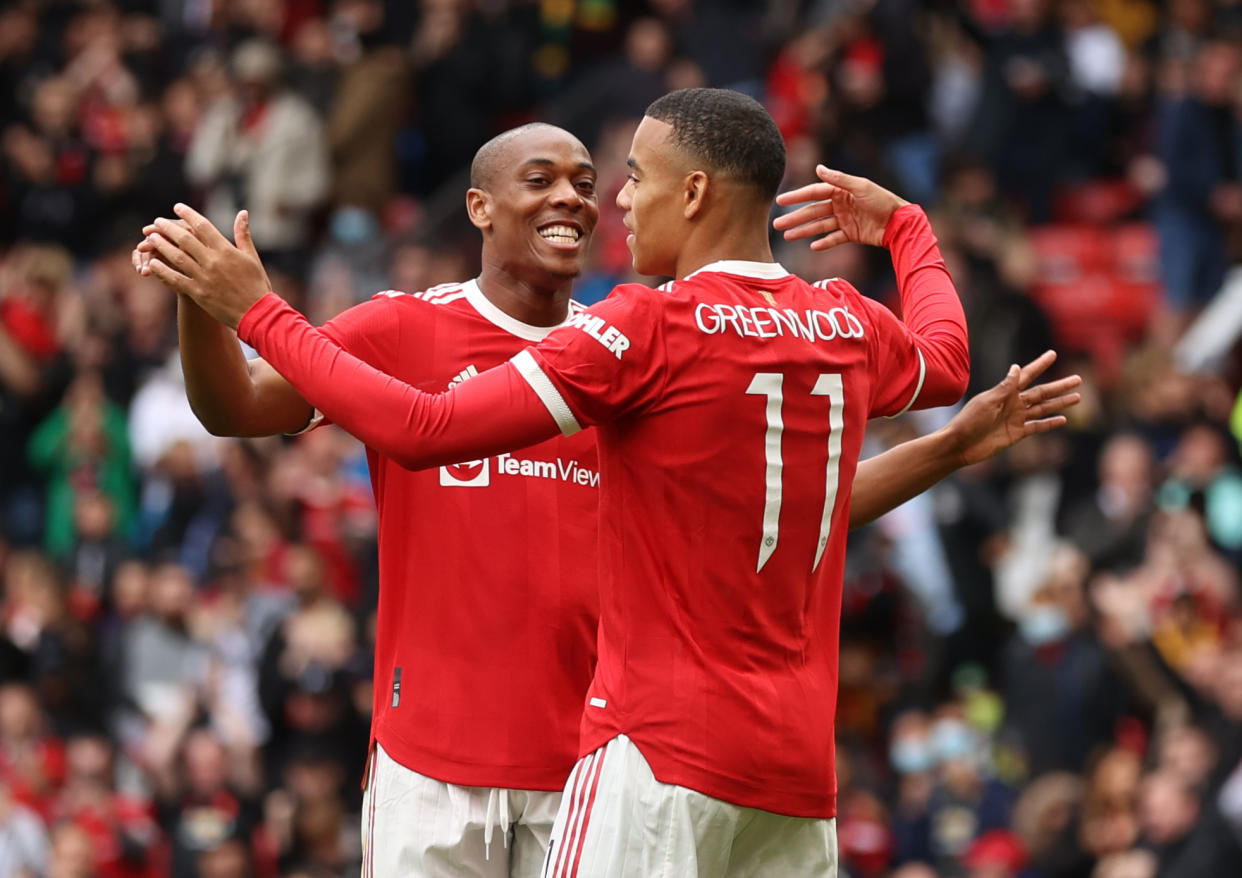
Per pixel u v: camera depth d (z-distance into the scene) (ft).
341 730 110.63
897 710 113.70
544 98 169.99
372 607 118.11
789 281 45.75
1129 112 170.50
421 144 171.22
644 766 43.80
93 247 173.88
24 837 109.50
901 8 157.38
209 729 112.78
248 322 44.14
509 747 51.24
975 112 162.40
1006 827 101.50
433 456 42.63
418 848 51.26
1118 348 152.66
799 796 44.55
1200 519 117.50
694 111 45.16
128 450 149.38
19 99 182.50
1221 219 155.94
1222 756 97.35
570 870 44.16
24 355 157.38
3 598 139.03
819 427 44.88
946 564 119.34
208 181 166.50
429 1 173.06
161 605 125.70
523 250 52.01
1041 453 126.72
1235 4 173.47
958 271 139.85
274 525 127.75
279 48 170.19
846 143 147.64
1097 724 107.65
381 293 52.95
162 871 108.58
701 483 43.78
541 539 51.70
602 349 42.98
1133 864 95.40
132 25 185.47
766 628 44.37
